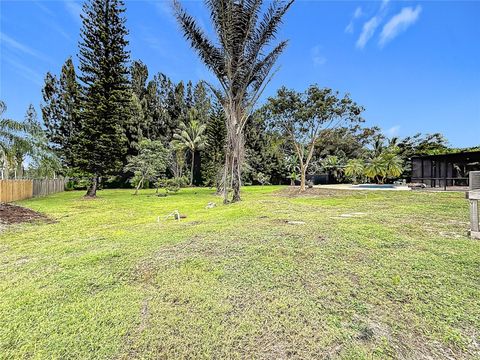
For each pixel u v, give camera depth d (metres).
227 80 9.41
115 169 16.17
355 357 1.65
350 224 4.62
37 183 16.00
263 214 6.09
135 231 5.09
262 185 29.33
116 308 2.25
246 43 9.03
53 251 4.01
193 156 29.42
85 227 6.25
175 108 31.09
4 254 4.09
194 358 1.71
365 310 2.08
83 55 15.18
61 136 20.61
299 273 2.69
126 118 17.03
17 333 1.99
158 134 29.42
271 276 2.66
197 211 7.98
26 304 2.36
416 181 19.16
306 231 4.12
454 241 3.61
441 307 2.08
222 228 4.61
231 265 2.94
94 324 2.06
